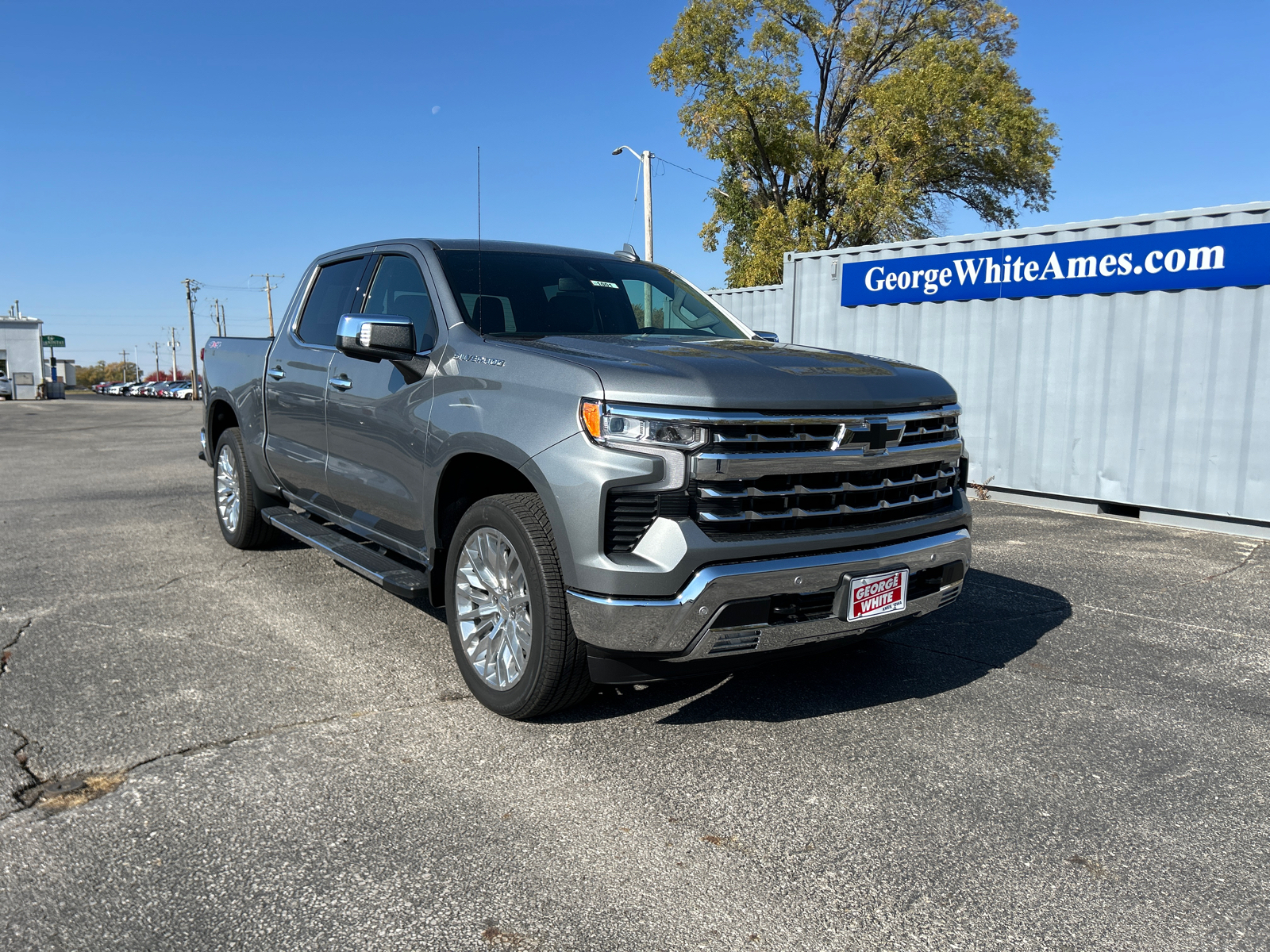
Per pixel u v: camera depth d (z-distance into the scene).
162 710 3.32
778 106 29.97
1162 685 3.77
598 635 2.81
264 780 2.79
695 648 2.81
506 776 2.85
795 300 10.80
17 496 8.73
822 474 2.99
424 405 3.57
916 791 2.80
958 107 28.97
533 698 3.09
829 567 2.93
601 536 2.78
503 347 3.31
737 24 29.62
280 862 2.34
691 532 2.75
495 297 3.83
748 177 32.44
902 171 29.70
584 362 2.98
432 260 3.97
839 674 3.83
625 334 3.92
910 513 3.31
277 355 5.12
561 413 2.91
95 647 4.01
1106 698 3.61
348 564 4.05
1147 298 7.67
